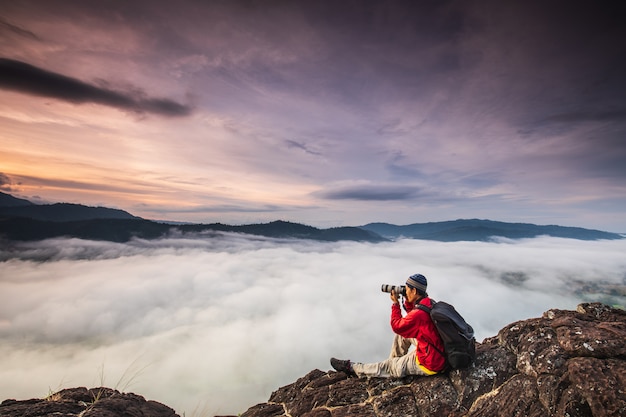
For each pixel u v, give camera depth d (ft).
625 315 14.78
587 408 10.22
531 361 12.76
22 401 13.74
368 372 16.47
